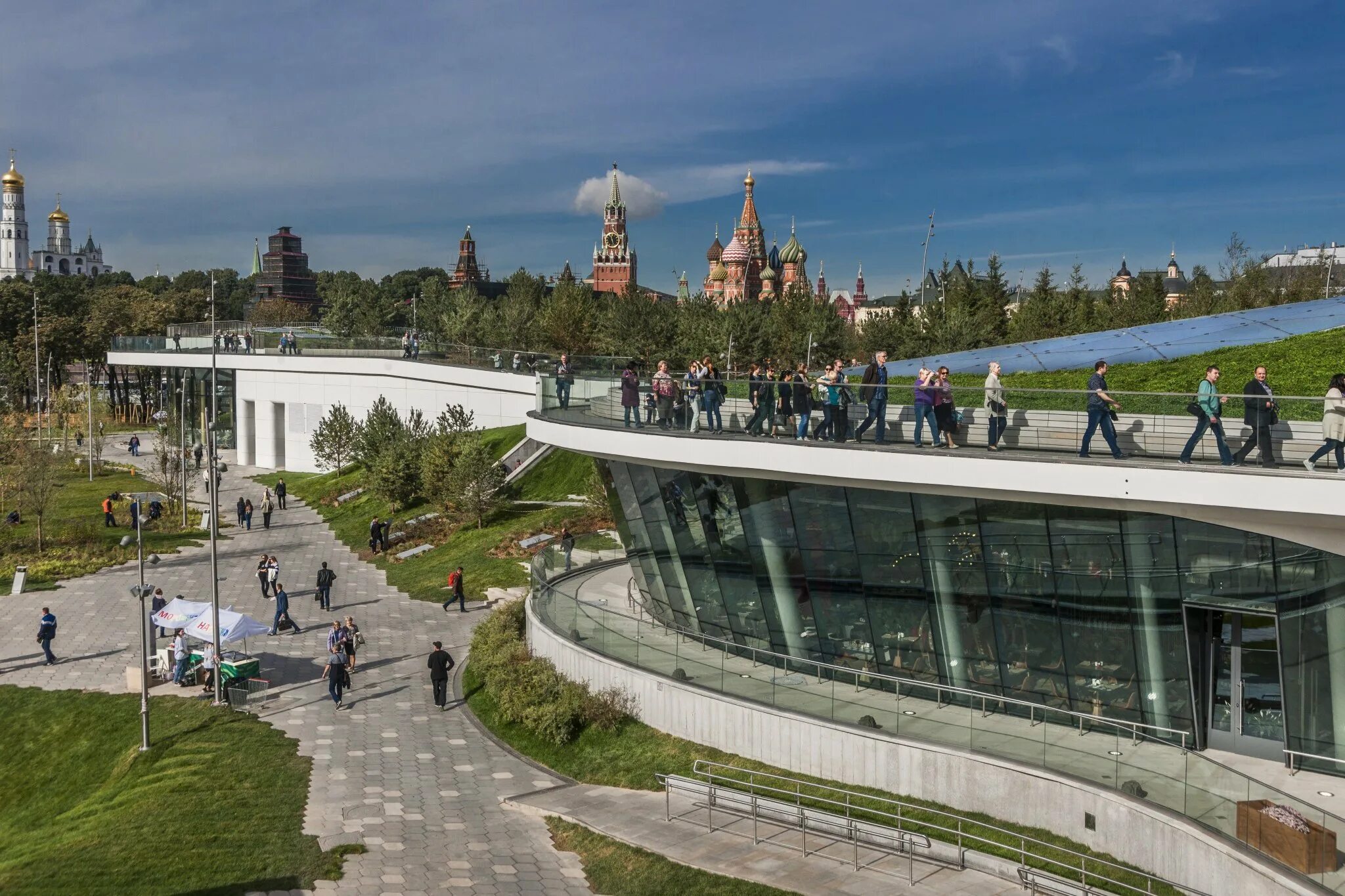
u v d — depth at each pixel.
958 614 21.48
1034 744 18.91
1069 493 18.52
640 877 18.61
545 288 89.06
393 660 33.56
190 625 31.27
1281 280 75.56
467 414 64.50
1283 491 16.59
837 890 17.42
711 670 23.83
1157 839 16.86
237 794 23.05
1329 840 14.84
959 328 57.84
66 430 87.00
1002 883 17.52
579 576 34.91
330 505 62.09
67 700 31.22
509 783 23.78
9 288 130.50
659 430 25.20
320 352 74.25
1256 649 18.95
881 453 20.78
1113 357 33.25
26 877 19.84
